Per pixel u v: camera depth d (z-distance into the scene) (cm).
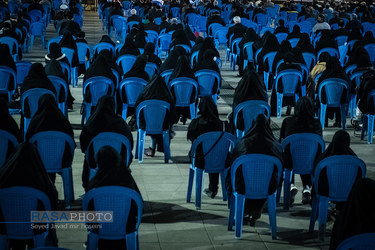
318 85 971
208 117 664
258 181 564
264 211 652
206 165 649
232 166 561
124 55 1156
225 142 643
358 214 446
